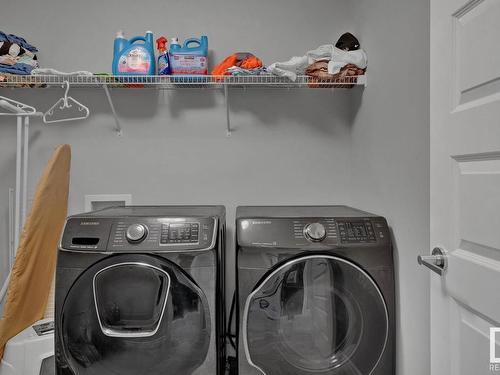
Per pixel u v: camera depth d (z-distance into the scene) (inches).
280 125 82.6
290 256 53.5
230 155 82.4
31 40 79.1
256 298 53.7
